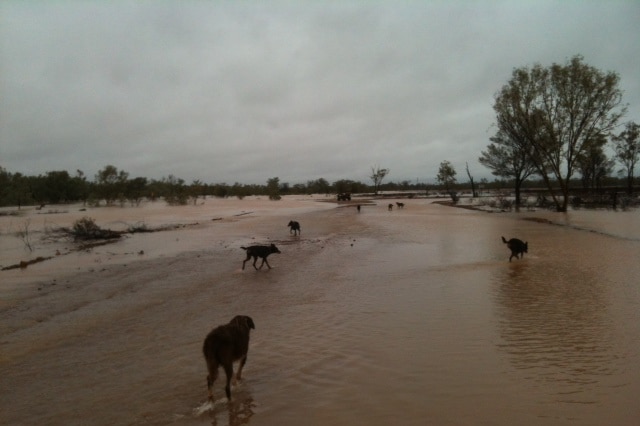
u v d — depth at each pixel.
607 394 4.95
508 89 37.91
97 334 7.80
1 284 12.11
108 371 6.11
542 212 39.47
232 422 4.61
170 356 6.63
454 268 13.39
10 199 59.41
